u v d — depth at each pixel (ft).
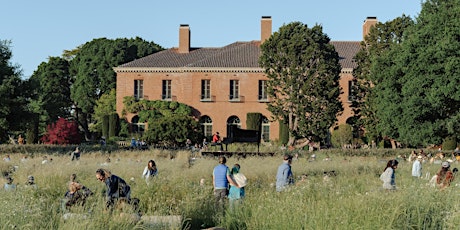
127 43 295.69
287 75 203.62
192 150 162.81
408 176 92.73
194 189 66.74
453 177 66.49
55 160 119.96
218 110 244.42
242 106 243.40
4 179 81.20
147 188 65.10
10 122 171.83
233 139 169.78
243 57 250.57
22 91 175.01
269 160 131.03
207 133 245.24
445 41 135.74
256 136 169.48
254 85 243.40
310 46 201.05
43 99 267.18
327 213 44.93
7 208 41.50
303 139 207.51
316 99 199.62
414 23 159.02
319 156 154.51
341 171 107.76
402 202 46.62
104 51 288.30
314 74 201.87
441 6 146.30
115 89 273.75
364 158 151.74
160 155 151.02
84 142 231.71
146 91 248.11
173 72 246.88
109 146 184.44
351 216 44.73
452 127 140.15
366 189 69.36
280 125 211.00
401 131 149.69
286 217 46.01
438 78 137.59
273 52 206.59
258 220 47.60
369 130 198.29
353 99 206.80
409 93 143.54
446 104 141.69
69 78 303.48
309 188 60.18
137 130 244.22
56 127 214.07
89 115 313.73
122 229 42.32
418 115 143.13
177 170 100.78
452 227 43.57
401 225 44.34
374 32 197.88
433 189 50.16
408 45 144.05
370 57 197.16
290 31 205.46
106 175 50.88
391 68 152.97
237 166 66.90
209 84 246.06
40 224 41.32
